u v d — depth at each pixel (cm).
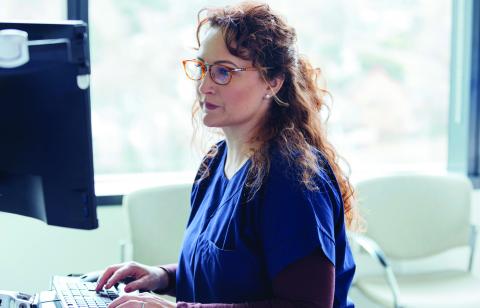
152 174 310
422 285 281
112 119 302
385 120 338
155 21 300
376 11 328
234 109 141
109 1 293
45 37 124
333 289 131
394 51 333
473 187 333
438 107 342
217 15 142
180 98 307
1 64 112
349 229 163
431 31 336
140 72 302
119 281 156
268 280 137
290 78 145
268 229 132
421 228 295
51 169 127
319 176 136
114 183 302
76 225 129
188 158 312
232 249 137
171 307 131
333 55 325
